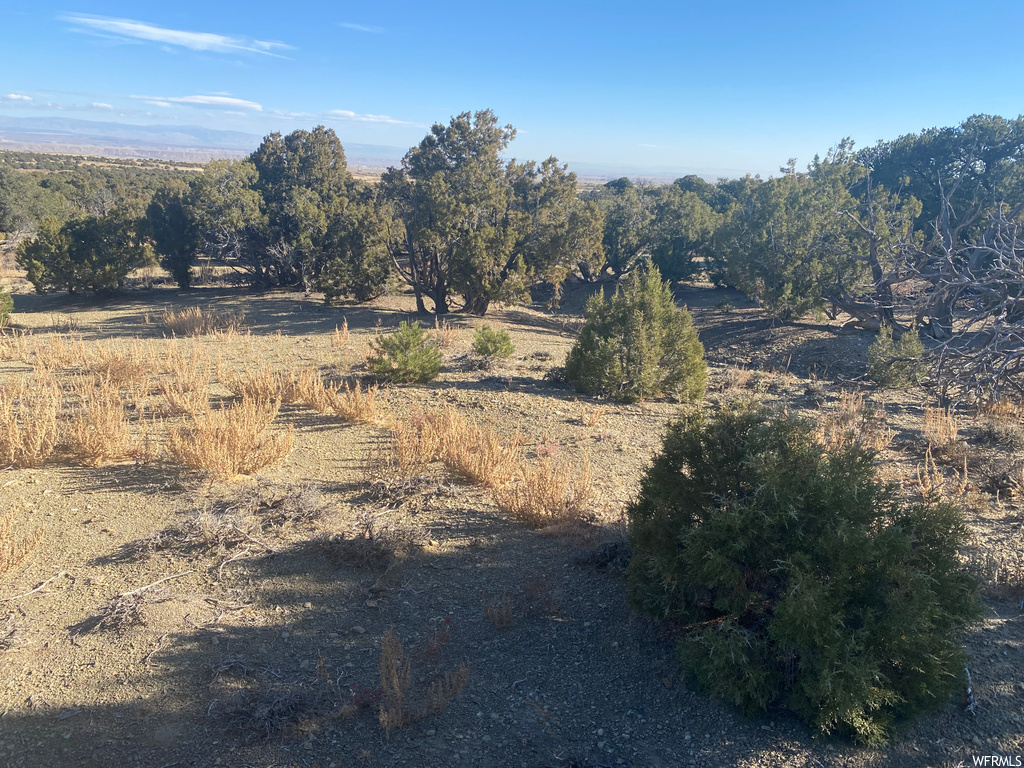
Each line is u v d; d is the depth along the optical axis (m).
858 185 36.84
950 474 7.96
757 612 3.99
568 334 25.67
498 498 6.74
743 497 4.33
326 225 31.19
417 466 7.64
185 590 4.96
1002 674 4.11
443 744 3.52
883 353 14.90
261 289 33.78
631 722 3.77
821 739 3.59
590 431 9.73
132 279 35.38
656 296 12.24
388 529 5.93
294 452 8.34
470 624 4.75
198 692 3.83
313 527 6.13
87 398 9.98
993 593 5.03
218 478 7.16
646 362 11.71
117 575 5.17
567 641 4.56
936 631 3.72
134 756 3.32
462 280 25.06
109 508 6.42
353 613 4.81
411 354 12.37
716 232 31.64
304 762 3.33
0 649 4.15
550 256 25.83
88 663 4.05
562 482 6.67
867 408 11.24
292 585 5.13
